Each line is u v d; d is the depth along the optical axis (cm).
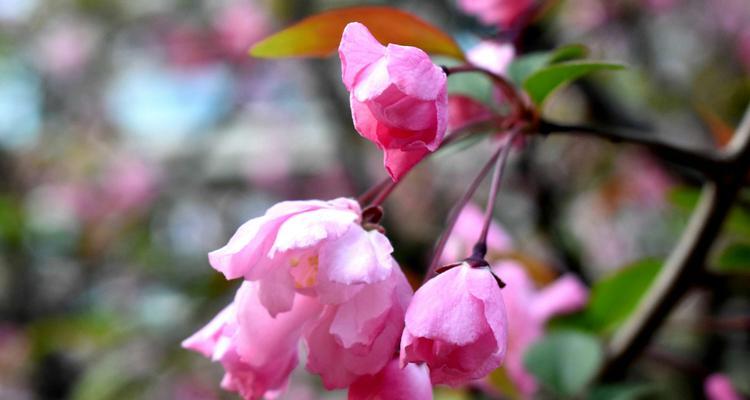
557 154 79
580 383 38
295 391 95
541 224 64
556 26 70
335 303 27
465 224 41
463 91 34
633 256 93
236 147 133
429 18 74
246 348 28
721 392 42
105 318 88
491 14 43
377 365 27
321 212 27
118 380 83
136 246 115
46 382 98
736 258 40
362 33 27
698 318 51
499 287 27
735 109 88
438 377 27
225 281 80
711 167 35
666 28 110
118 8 139
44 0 142
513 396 39
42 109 138
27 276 105
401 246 81
